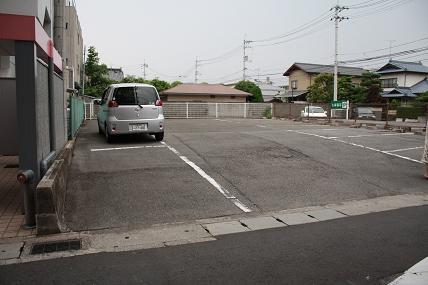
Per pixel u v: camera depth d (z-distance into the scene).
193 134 12.91
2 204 5.41
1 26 4.65
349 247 4.13
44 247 4.09
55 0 9.11
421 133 15.67
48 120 5.85
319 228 4.80
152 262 3.72
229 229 4.77
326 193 6.54
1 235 4.38
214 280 3.34
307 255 3.90
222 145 10.44
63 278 3.36
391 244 4.23
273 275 3.45
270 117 28.30
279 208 5.72
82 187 6.25
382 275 3.46
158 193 6.09
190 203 5.73
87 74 33.28
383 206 5.95
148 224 4.91
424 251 4.02
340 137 12.76
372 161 9.12
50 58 5.91
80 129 14.56
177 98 34.09
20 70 4.77
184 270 3.54
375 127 18.36
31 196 4.60
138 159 8.28
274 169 7.94
